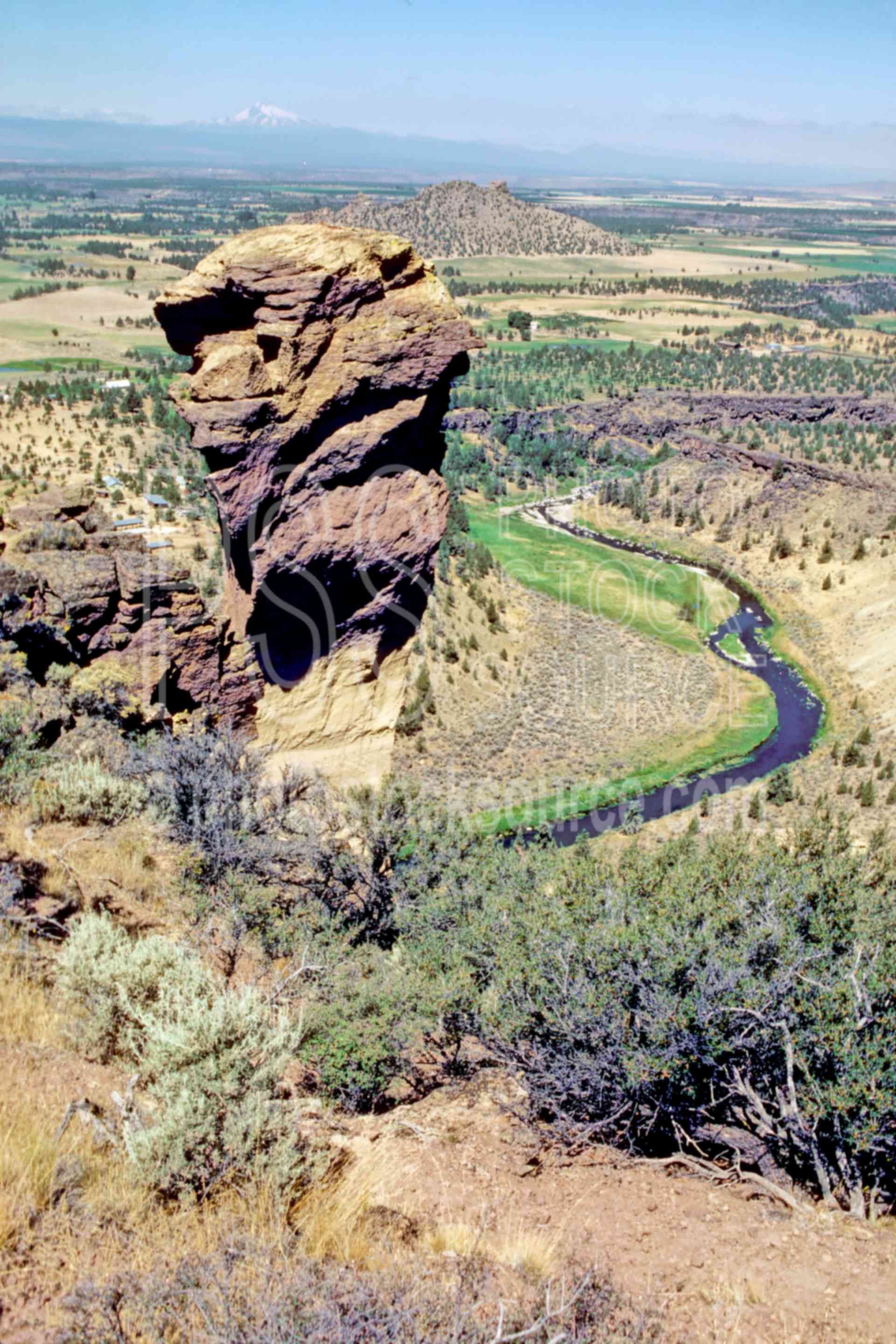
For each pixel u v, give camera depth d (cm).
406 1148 966
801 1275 739
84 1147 708
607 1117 1044
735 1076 1002
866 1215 863
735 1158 1002
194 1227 654
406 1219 784
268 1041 804
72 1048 877
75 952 931
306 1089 1137
